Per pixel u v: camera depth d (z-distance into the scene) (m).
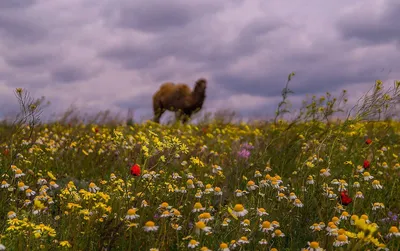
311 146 7.59
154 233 4.35
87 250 4.08
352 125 7.05
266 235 4.55
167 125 13.48
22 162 6.97
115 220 4.36
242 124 13.93
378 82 6.50
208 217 4.16
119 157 7.80
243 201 5.42
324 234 4.29
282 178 6.55
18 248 3.90
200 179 6.62
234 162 7.61
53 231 4.00
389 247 4.25
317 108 7.88
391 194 5.90
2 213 4.92
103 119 13.06
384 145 8.28
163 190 5.41
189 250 4.04
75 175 7.51
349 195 5.73
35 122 5.89
